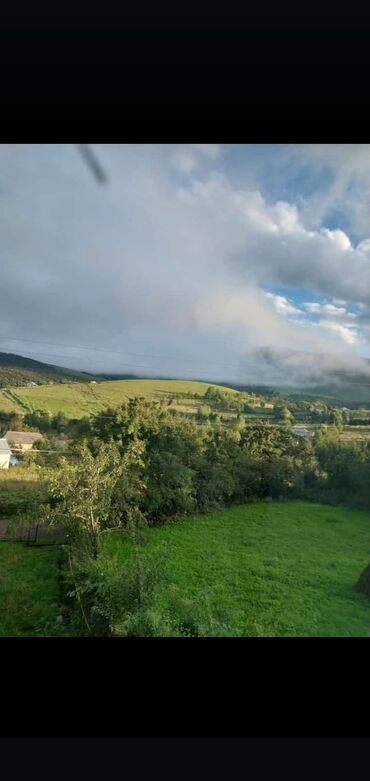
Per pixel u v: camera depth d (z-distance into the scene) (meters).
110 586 5.60
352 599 8.56
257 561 10.73
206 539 12.23
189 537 12.30
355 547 12.20
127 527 10.41
